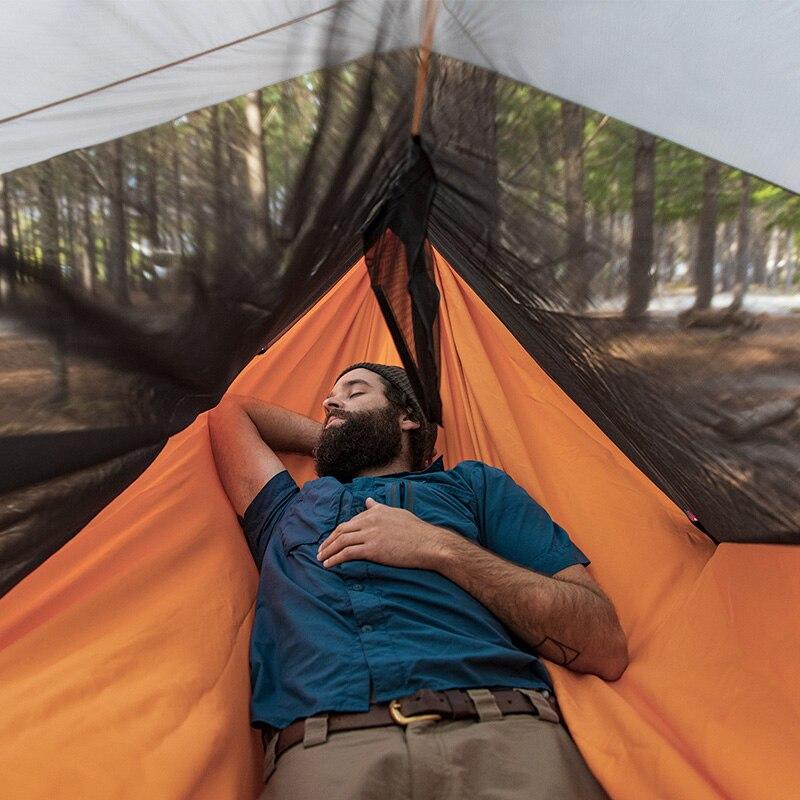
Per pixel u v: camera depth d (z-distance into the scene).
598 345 1.57
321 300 2.45
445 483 1.71
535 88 1.27
